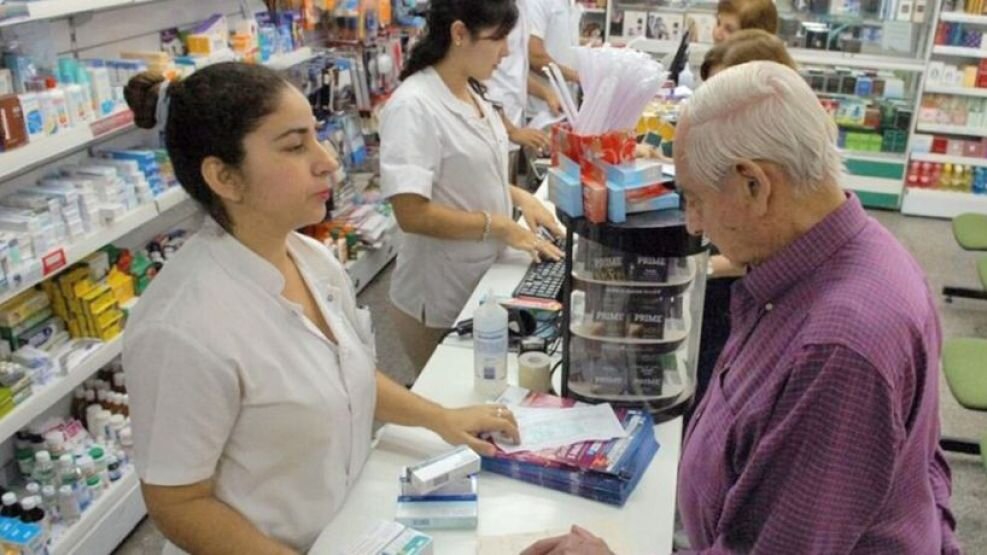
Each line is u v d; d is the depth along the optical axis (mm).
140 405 1288
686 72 3883
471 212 2514
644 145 2148
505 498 1552
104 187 2527
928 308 1081
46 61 2402
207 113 1240
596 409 1741
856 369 980
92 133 2357
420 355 2836
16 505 2342
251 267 1348
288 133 1272
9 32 2354
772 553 1062
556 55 4902
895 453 1004
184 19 3299
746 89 1053
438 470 1510
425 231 2418
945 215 5875
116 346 2646
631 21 6176
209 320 1280
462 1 2297
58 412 2754
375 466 1634
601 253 1691
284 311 1379
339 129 4270
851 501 1018
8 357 2361
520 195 2795
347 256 4387
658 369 1778
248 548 1344
